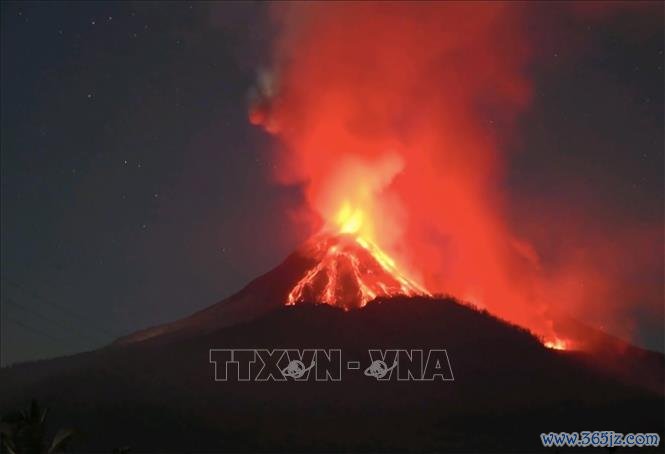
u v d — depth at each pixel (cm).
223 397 18875
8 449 8431
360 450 16488
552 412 18938
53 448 8650
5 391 19512
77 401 17962
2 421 8544
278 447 16425
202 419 17475
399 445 16862
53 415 17200
